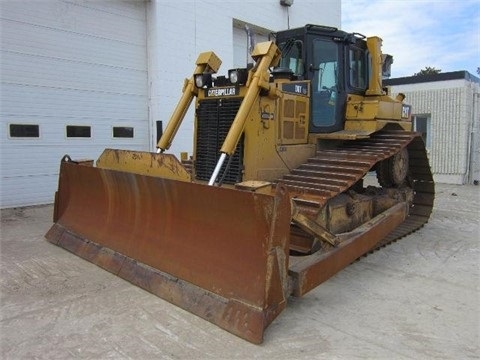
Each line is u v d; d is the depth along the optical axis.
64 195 5.67
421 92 13.09
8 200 7.92
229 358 2.92
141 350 3.02
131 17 9.52
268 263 3.19
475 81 13.40
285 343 3.12
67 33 8.47
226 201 3.43
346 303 3.85
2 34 7.61
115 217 4.76
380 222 5.00
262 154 4.87
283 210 3.25
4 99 7.72
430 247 5.73
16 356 2.95
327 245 4.09
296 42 5.61
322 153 5.42
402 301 3.90
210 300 3.48
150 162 4.39
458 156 12.53
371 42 6.23
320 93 5.69
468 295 4.04
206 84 5.16
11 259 5.00
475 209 8.45
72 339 3.18
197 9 10.45
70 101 8.61
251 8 11.96
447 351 3.01
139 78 9.77
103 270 4.58
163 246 4.07
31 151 8.13
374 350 3.02
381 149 5.46
